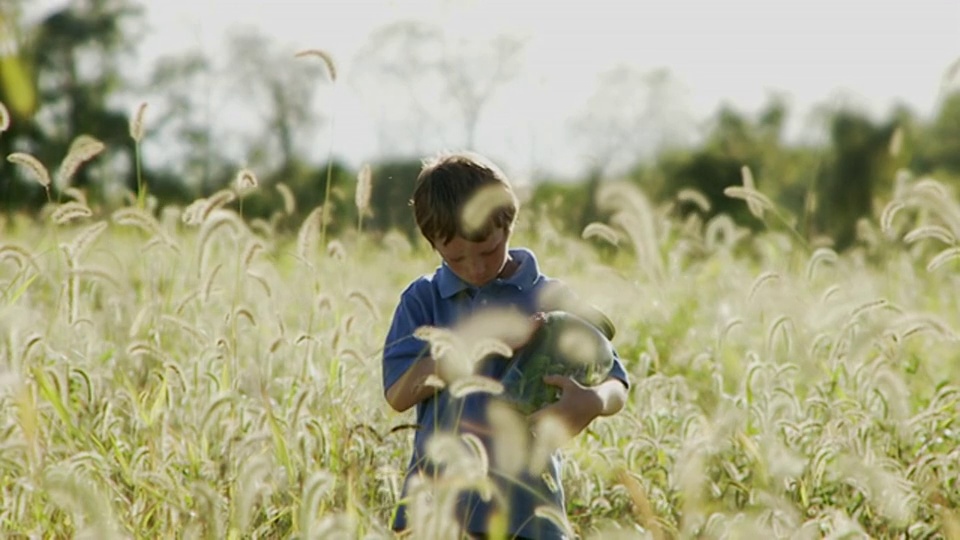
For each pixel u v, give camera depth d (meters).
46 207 7.51
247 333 7.51
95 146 6.02
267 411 4.83
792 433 5.53
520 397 4.16
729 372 7.70
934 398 6.30
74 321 6.06
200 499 3.86
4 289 6.07
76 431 5.12
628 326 9.16
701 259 13.29
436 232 4.21
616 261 11.98
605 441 5.94
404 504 4.32
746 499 5.20
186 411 5.66
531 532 4.12
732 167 37.72
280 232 12.56
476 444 3.64
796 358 7.14
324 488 3.40
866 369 6.25
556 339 4.21
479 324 4.06
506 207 4.13
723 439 4.91
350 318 5.77
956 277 10.41
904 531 5.04
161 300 7.16
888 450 5.88
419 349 4.41
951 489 5.36
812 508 5.09
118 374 6.38
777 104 38.09
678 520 5.32
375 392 6.24
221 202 5.79
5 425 5.04
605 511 5.18
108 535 3.54
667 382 6.78
